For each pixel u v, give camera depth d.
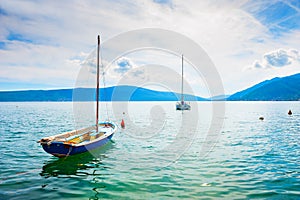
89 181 11.79
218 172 13.10
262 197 9.73
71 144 14.87
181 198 9.71
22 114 61.09
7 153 17.44
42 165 14.52
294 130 31.06
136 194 10.16
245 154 17.31
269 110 84.69
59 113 66.69
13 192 10.30
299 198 9.60
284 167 13.96
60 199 9.62
